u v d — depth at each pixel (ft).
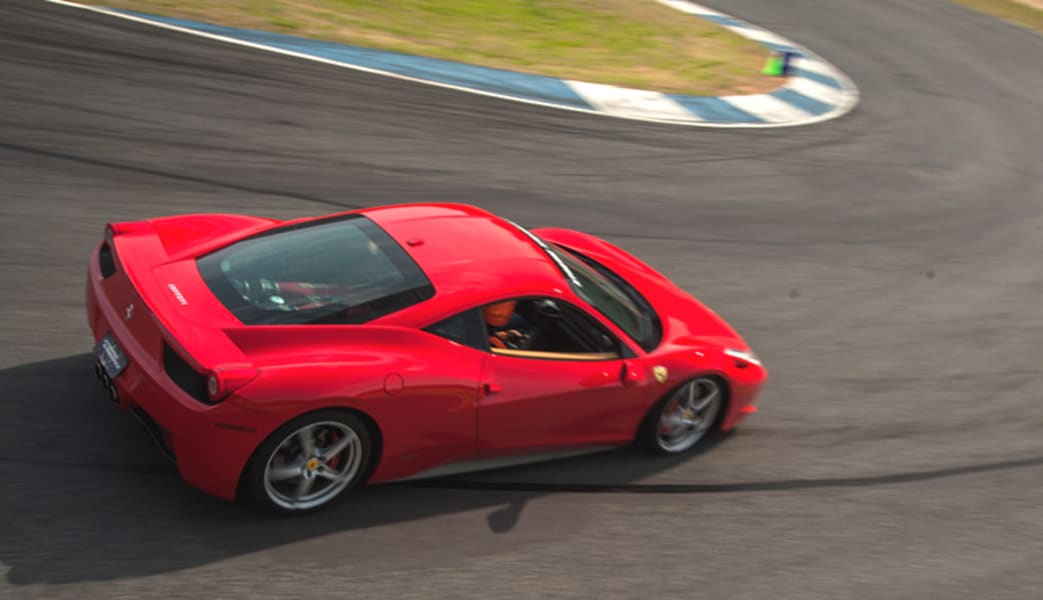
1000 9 82.53
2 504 12.88
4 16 35.17
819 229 30.45
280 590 12.12
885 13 72.64
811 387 20.40
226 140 29.25
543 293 14.66
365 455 13.48
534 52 47.50
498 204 28.14
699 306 18.04
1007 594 14.37
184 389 12.03
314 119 32.22
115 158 26.71
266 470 12.60
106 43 35.09
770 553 14.64
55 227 22.38
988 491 17.17
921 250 29.89
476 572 13.14
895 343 23.06
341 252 14.25
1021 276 28.66
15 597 11.27
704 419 17.22
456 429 13.96
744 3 69.46
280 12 44.24
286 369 12.15
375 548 13.23
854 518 15.88
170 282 13.33
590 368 15.02
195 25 39.52
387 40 43.91
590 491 15.55
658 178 32.78
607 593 13.15
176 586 11.89
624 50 51.21
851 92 49.85
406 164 29.96
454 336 13.71
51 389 15.84
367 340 13.01
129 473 13.96
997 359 22.82
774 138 39.91
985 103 51.39
